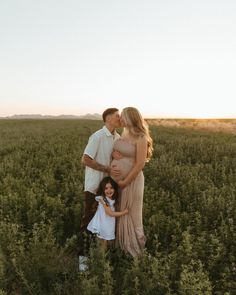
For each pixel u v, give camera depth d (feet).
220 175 30.45
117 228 16.94
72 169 33.12
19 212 20.75
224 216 20.22
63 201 22.85
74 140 60.59
